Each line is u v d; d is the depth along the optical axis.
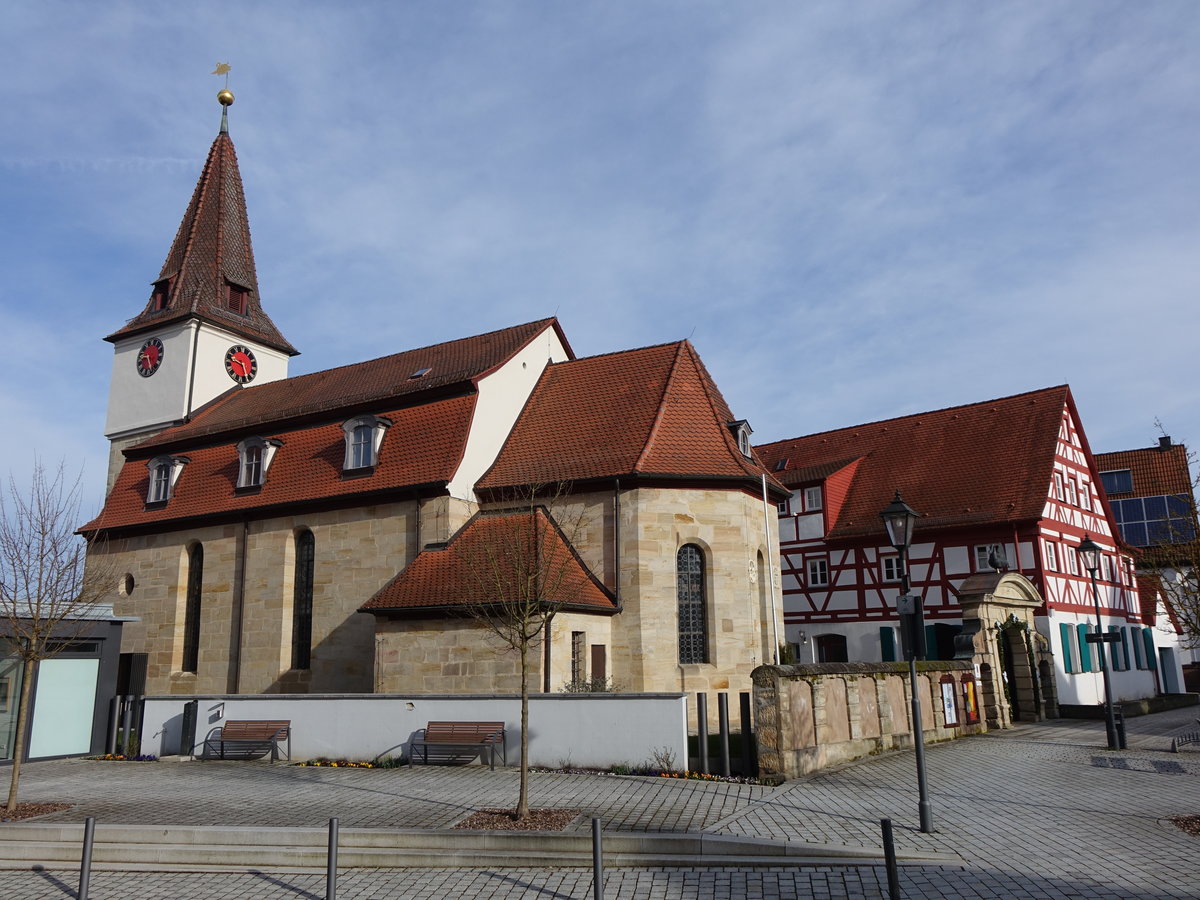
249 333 38.72
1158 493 47.22
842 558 37.03
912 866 10.26
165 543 30.36
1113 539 40.19
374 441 26.17
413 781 16.11
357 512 25.73
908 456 38.72
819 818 12.30
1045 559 32.97
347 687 24.95
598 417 26.23
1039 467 34.34
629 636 22.66
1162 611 43.72
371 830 11.99
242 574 28.03
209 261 38.53
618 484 23.45
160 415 36.62
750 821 12.12
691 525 23.56
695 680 22.75
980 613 26.17
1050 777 16.12
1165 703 36.28
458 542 22.72
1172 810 13.12
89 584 21.38
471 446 25.28
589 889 10.02
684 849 11.14
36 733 20.61
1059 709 30.00
